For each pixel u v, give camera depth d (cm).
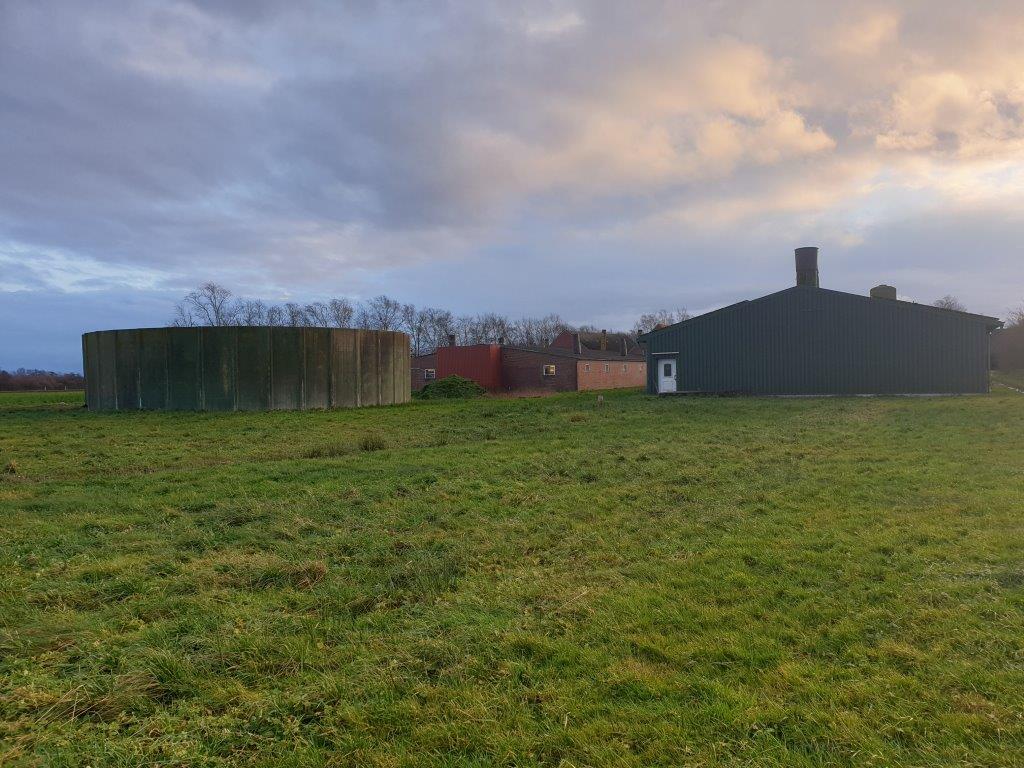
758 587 515
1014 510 716
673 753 307
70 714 346
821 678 371
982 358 2434
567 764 300
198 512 790
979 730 313
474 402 2902
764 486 887
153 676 382
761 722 329
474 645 425
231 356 2580
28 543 648
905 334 2548
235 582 548
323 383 2705
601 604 491
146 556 609
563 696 361
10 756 308
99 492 895
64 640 432
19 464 1178
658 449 1230
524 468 1053
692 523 712
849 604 474
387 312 8388
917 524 676
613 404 2359
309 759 308
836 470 985
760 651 407
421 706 354
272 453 1297
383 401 2939
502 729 331
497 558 613
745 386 2812
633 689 367
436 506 805
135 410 2608
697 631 441
